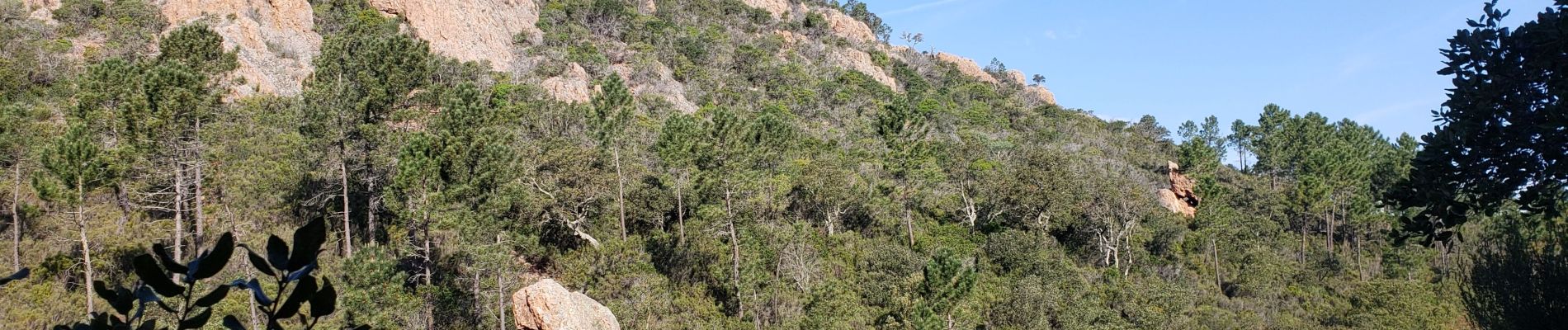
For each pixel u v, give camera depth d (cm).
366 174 2812
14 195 2302
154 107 2239
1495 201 593
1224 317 3512
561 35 6550
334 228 2808
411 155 2455
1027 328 2812
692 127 3228
